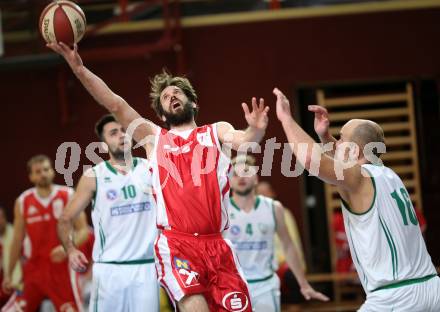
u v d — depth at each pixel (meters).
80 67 8.66
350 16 22.14
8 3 20.48
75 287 15.49
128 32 22.09
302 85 22.17
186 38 22.14
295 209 22.02
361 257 8.50
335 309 19.88
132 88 22.06
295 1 22.48
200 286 8.78
